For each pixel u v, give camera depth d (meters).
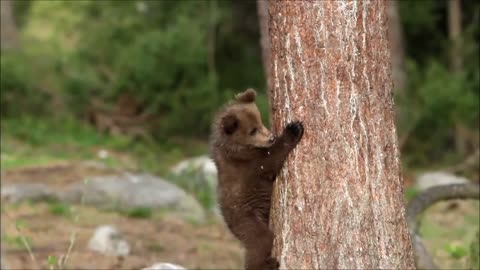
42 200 15.91
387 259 6.81
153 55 27.62
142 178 17.33
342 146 6.74
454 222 15.84
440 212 16.81
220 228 15.86
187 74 27.72
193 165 20.08
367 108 6.75
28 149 22.97
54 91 27.22
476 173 21.12
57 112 26.95
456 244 14.02
